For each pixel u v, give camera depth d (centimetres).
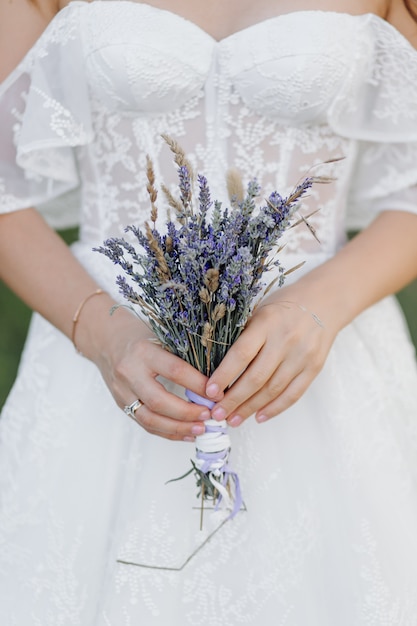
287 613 87
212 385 80
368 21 92
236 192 79
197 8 91
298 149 92
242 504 88
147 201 92
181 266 77
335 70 89
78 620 89
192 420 81
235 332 81
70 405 93
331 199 96
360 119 95
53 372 95
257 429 90
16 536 91
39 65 91
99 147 94
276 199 77
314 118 91
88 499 90
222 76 90
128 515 87
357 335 95
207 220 90
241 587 88
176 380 81
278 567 88
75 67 91
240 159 92
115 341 86
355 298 90
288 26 89
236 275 75
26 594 89
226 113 91
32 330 100
